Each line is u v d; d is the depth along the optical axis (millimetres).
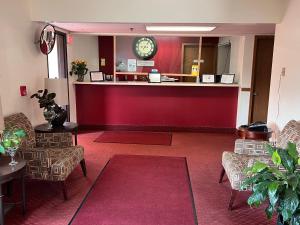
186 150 4438
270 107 3934
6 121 2881
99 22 3746
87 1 3662
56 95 3625
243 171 2387
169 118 5633
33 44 3711
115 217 2490
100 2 3664
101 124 5723
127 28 4594
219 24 3814
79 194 2918
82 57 6012
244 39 5168
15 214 2525
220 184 3199
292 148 1999
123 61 6895
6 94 3094
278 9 3551
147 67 6957
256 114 5473
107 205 2697
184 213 2574
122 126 5703
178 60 6957
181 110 5586
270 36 5113
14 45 3246
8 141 2293
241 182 2518
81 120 5715
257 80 5340
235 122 5566
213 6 3605
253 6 3576
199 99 5527
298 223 1788
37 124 3873
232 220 2479
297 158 1930
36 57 3807
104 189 3035
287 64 3373
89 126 5730
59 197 2848
